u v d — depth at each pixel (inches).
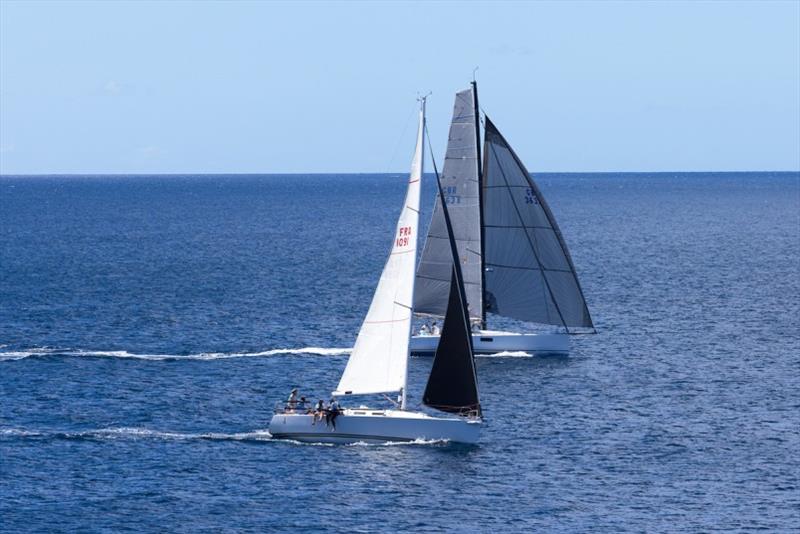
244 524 5039.4
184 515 5137.8
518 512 5251.0
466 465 5905.5
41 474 5649.6
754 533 5044.3
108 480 5585.6
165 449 6102.4
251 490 5467.5
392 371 6289.4
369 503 5324.8
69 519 5068.9
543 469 5876.0
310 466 5831.7
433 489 5531.5
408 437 6220.5
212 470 5753.0
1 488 5438.0
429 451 6127.0
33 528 4955.7
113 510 5182.1
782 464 6003.9
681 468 5920.3
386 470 5797.2
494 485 5605.3
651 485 5649.6
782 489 5610.2
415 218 6245.1
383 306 6299.2
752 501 5438.0
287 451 6087.6
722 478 5772.6
